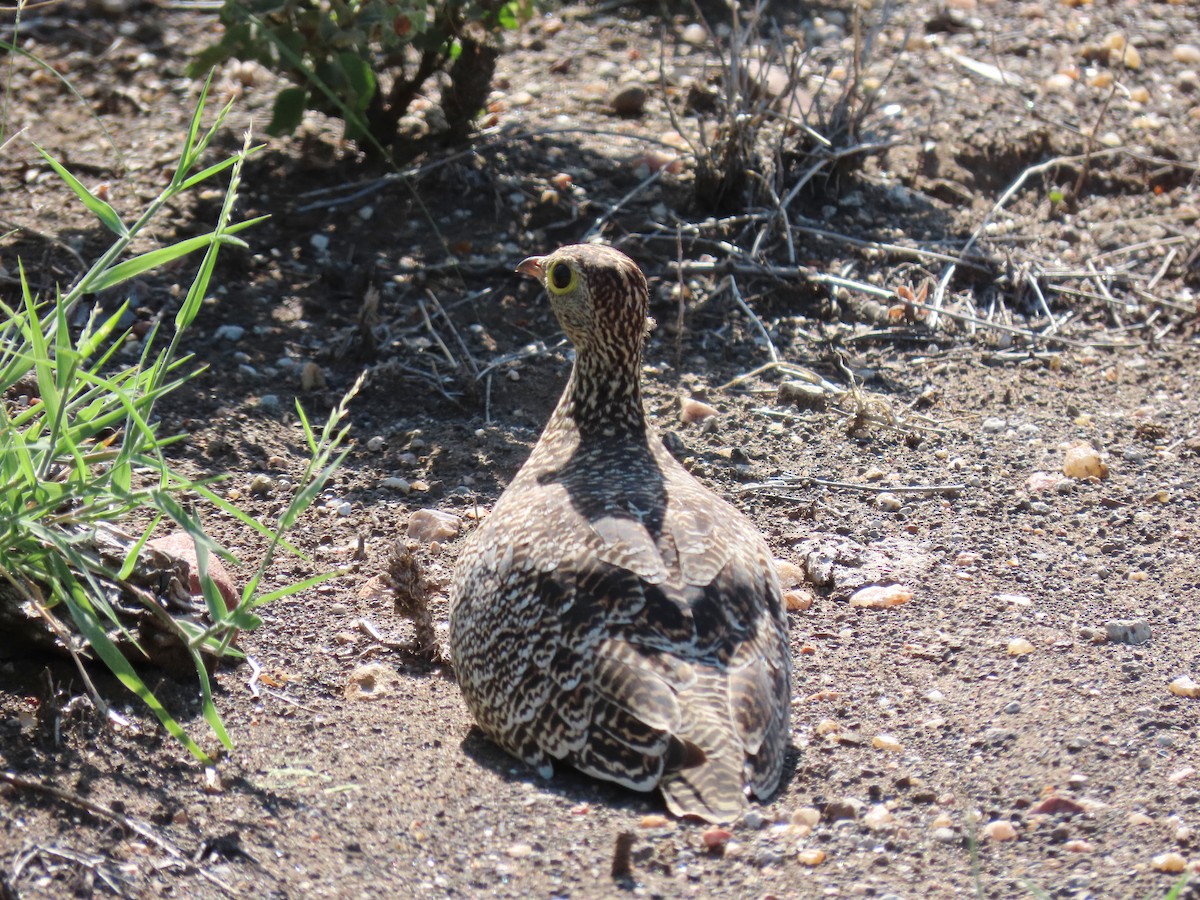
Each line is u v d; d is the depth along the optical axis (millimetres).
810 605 10188
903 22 20062
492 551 8078
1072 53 19594
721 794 6809
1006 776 8062
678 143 16484
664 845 7254
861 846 7352
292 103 14289
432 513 11031
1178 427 13078
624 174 15812
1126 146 17500
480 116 16297
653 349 13938
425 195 15195
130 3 18750
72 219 14359
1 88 16703
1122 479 12164
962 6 20766
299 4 13984
